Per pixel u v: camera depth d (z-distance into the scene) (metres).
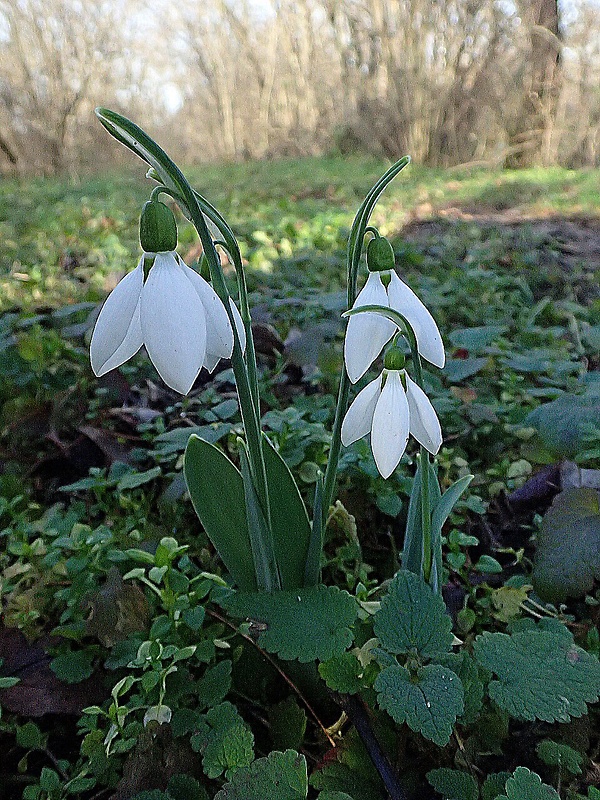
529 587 0.18
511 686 0.13
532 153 1.25
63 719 0.17
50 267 0.51
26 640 0.18
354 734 0.15
